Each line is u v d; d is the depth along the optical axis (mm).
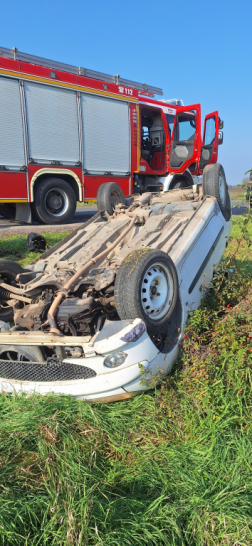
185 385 3205
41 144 10547
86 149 11602
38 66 10258
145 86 13547
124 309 3178
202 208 4969
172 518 2129
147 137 13805
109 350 2932
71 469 2479
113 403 3240
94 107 11641
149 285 3295
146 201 5910
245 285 4758
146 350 3121
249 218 4809
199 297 4371
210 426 2775
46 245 5363
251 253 5684
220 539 2037
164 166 13492
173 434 2916
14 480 2420
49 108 10617
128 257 3355
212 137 11461
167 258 3533
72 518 2014
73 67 11227
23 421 2840
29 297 3914
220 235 5254
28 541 2008
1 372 3326
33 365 3174
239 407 2904
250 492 2289
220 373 3168
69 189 11352
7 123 9844
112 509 2191
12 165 10047
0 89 9625
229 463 2516
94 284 3482
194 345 3381
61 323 3256
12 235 9750
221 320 3832
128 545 1970
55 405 2982
